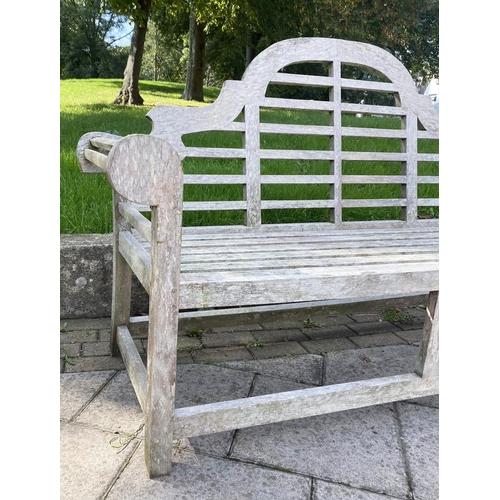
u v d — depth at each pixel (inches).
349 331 86.4
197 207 76.4
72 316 86.3
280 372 69.3
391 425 57.0
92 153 54.4
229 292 45.5
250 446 51.9
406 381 54.8
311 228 82.8
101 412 57.3
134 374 53.3
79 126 197.9
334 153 84.2
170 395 45.2
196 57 500.1
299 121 259.9
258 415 48.7
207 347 77.8
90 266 85.4
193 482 45.9
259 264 52.8
